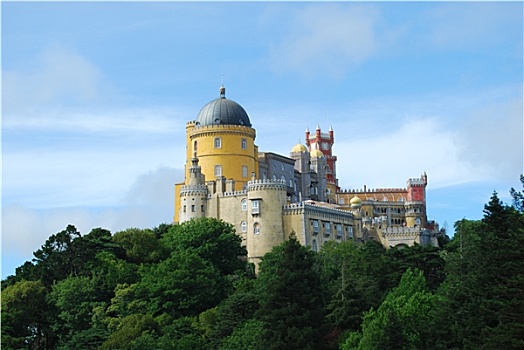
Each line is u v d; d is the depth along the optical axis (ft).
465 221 556.92
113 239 600.39
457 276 409.49
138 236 595.47
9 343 458.50
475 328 358.84
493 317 351.46
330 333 410.31
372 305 436.76
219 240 588.09
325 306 427.33
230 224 618.85
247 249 621.31
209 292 510.17
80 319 506.89
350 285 430.61
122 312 506.07
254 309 465.47
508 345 320.50
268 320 400.47
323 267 524.93
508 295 337.11
